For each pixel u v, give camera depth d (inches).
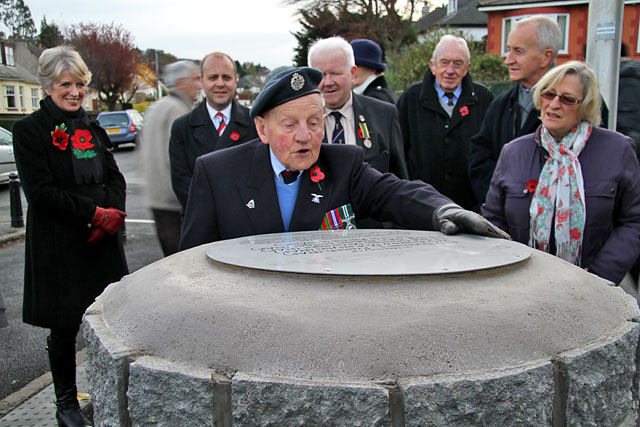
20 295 200.8
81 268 108.4
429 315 51.4
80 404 117.8
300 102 72.2
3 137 495.8
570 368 50.1
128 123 901.8
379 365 47.8
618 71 130.7
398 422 46.7
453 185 153.0
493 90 556.4
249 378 47.7
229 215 80.7
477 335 49.9
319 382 47.1
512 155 103.0
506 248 67.1
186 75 151.2
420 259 61.9
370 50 160.6
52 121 108.0
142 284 64.9
